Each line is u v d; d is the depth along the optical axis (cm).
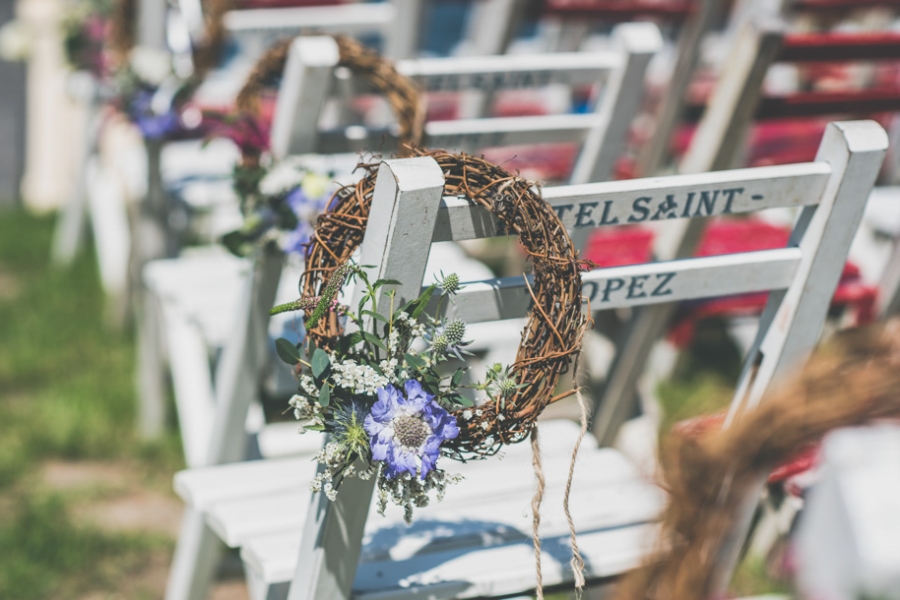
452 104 471
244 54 515
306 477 209
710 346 416
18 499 329
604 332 280
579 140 256
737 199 160
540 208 143
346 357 144
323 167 268
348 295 203
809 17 358
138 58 345
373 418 136
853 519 106
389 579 168
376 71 223
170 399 394
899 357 111
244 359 228
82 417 376
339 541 157
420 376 142
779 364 175
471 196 143
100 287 490
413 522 185
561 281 142
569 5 329
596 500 194
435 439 136
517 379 144
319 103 222
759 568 237
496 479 202
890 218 309
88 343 436
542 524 185
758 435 112
